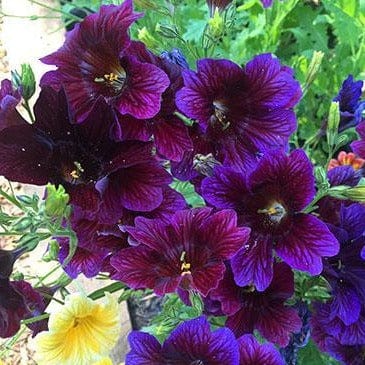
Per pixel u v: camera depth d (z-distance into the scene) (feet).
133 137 0.88
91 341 0.92
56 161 0.89
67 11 1.78
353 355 1.04
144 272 0.88
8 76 1.88
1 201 1.65
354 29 1.63
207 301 0.96
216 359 0.87
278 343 0.95
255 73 0.91
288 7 1.67
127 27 0.87
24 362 1.46
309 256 0.88
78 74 0.91
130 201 0.88
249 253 0.89
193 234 0.87
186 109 0.88
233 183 0.90
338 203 0.99
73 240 0.90
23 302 0.89
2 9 1.97
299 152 0.88
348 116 1.16
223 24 1.07
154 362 0.88
